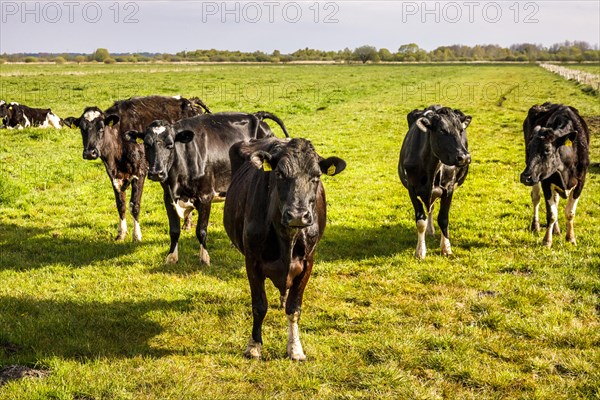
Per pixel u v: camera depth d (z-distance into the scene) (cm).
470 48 17912
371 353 618
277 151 550
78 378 555
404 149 972
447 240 937
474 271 854
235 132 948
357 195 1358
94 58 12975
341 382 563
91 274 861
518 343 637
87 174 1539
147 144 830
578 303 730
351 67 10075
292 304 603
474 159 1773
